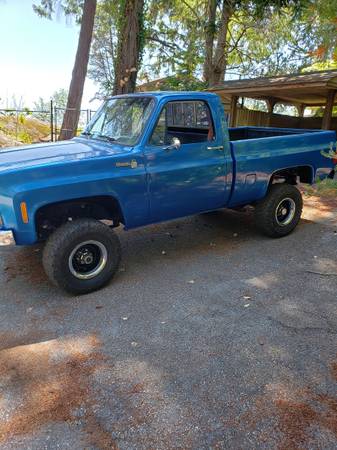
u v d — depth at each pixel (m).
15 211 3.15
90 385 2.46
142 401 2.32
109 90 13.68
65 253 3.46
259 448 2.00
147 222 4.04
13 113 14.93
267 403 2.30
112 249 3.73
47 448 2.02
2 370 2.62
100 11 18.05
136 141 3.82
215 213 6.29
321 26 14.78
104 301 3.54
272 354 2.75
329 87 10.37
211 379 2.50
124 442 2.04
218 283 3.87
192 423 2.16
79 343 2.91
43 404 2.31
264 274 4.07
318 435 2.07
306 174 5.40
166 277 4.02
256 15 13.94
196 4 16.86
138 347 2.85
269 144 4.71
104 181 3.51
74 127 11.30
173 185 3.99
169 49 17.11
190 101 4.07
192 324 3.14
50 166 3.27
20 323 3.20
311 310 3.35
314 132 5.50
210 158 4.23
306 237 5.17
